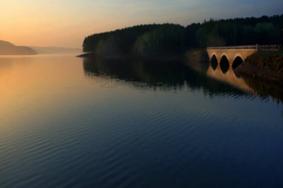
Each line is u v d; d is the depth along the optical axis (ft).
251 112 130.21
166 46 574.97
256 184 70.59
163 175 75.46
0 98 179.32
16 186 72.79
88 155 88.17
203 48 500.74
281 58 211.20
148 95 177.27
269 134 102.32
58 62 558.56
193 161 82.53
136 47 621.31
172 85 217.97
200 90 191.11
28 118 130.41
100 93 188.75
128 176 75.51
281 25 516.73
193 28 601.21
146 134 104.32
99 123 119.03
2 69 402.11
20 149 94.43
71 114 135.03
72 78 279.08
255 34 497.87
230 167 78.89
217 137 100.12
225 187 69.87
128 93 186.19
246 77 242.37
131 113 132.98
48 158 87.15
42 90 208.03
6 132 111.34
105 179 74.49
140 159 84.53
